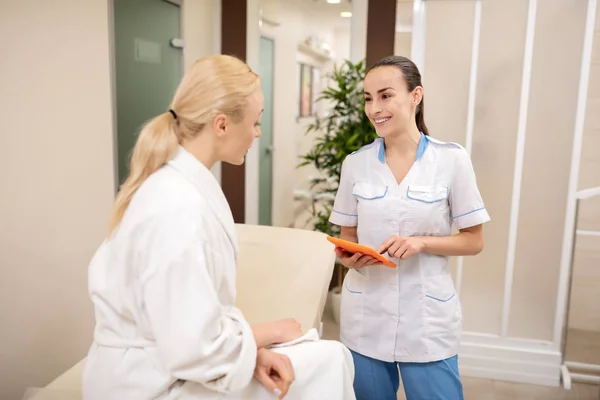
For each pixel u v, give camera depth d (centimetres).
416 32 253
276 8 379
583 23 230
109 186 226
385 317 142
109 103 221
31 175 188
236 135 92
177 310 75
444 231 141
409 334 140
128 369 83
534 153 246
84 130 209
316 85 511
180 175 86
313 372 90
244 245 176
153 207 80
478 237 141
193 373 77
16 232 186
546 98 240
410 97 134
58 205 200
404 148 141
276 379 87
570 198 241
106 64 217
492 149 251
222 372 78
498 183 252
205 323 75
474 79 245
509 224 252
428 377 142
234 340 80
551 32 235
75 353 215
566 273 249
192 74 90
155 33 270
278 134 436
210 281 78
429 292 139
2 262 182
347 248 127
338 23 434
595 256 304
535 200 250
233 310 92
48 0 188
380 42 288
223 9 309
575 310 312
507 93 245
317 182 357
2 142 177
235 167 328
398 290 141
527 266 256
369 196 142
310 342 94
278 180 447
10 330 188
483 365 263
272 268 152
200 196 84
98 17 210
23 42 180
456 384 143
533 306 259
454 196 140
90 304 221
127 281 82
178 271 76
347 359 98
